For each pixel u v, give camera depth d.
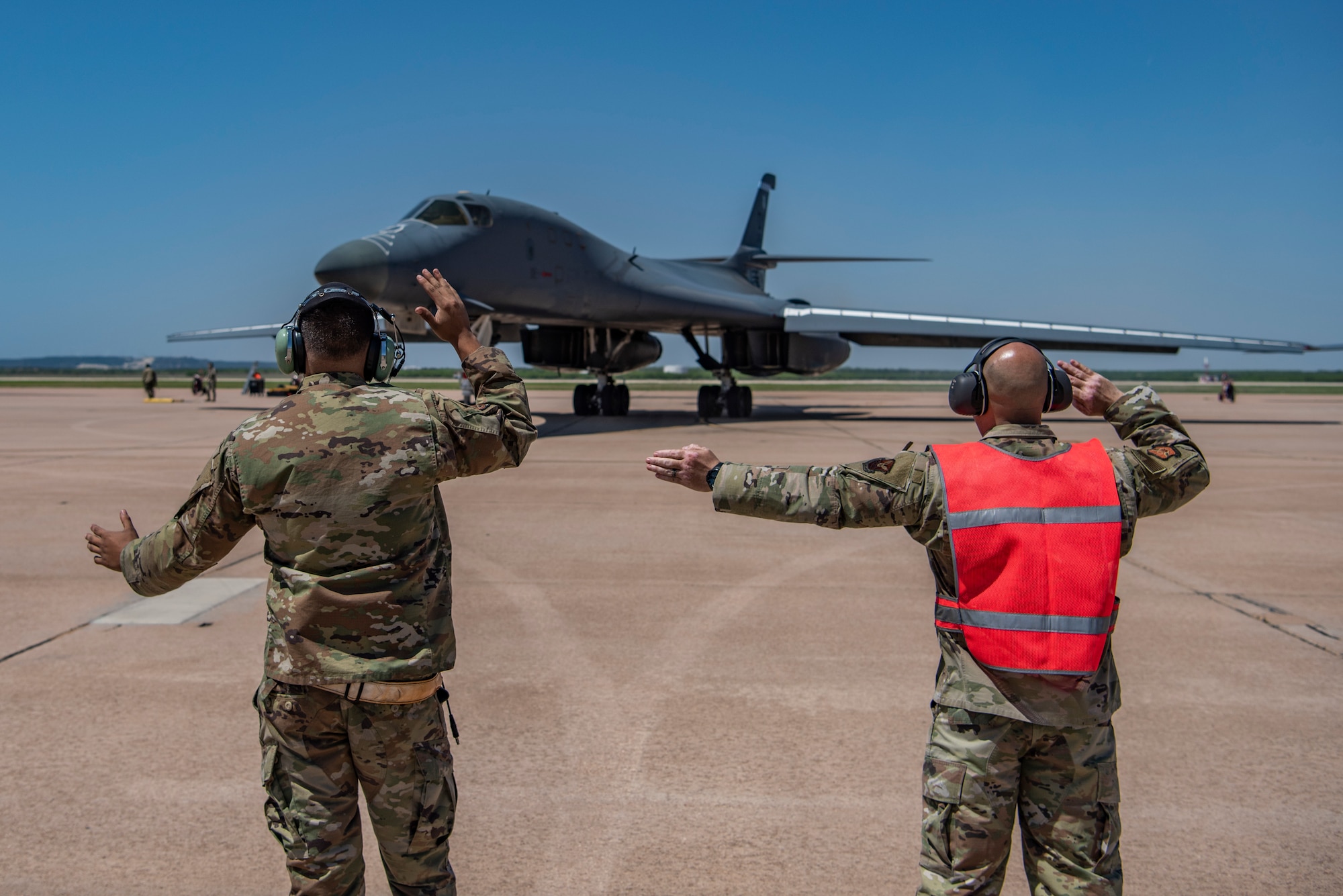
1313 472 13.45
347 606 2.02
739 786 3.38
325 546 2.02
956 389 2.34
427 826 2.14
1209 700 4.26
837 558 7.39
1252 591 6.37
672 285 21.77
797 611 5.76
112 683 4.41
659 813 3.19
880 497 2.14
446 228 16.38
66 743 3.72
